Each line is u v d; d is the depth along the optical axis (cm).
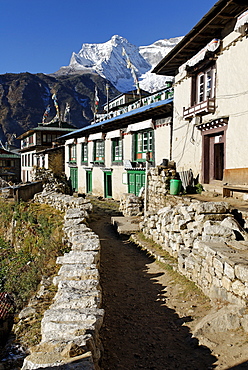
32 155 4391
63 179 3444
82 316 420
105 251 1020
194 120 1350
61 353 322
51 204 1953
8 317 669
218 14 1062
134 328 514
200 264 633
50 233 1297
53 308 455
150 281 734
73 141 3294
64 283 542
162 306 589
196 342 438
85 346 334
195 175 1413
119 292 678
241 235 657
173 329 498
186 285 660
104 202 2320
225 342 419
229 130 1141
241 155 1074
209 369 377
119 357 432
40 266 942
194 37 1247
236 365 367
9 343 512
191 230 773
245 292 464
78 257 686
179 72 1550
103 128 2586
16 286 967
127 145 2238
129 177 2217
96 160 2850
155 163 1841
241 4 999
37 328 538
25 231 1644
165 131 1748
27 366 309
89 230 981
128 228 1266
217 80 1213
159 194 1436
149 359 424
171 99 1755
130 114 2016
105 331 505
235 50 1098
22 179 5191
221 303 521
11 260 1404
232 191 1109
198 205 783
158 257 883
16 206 2009
